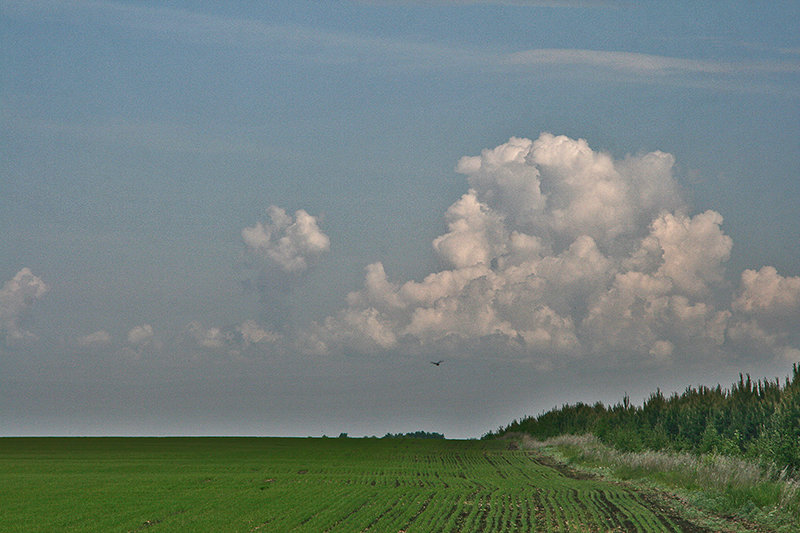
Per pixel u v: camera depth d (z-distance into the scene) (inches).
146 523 1250.6
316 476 2146.9
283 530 1145.4
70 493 1690.5
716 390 2256.4
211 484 1897.1
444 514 1295.5
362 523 1201.4
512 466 2564.0
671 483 1657.2
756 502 1256.2
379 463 2731.3
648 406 2709.2
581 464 2475.4
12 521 1282.0
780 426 1612.9
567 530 1117.1
